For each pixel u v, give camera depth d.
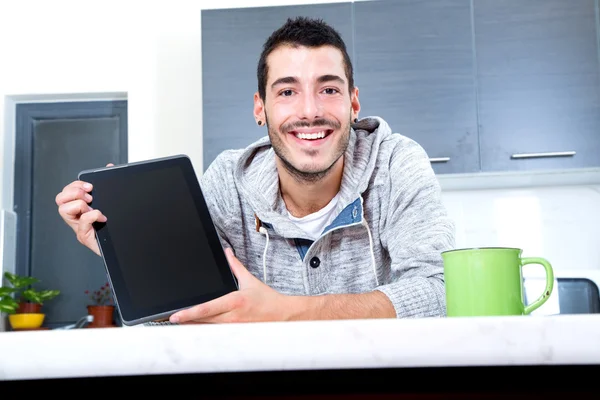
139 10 2.99
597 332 0.43
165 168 1.00
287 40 1.24
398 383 0.47
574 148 2.56
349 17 2.66
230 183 1.41
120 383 0.47
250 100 2.64
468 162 2.58
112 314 2.83
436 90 2.62
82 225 0.96
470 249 0.71
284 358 0.44
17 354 0.44
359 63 2.64
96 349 0.44
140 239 0.95
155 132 2.89
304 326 0.44
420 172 1.31
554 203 2.79
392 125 2.61
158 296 0.92
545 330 0.43
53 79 2.99
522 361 0.43
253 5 2.91
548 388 0.46
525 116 2.58
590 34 2.60
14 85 3.00
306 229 1.40
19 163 3.08
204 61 2.66
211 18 2.68
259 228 1.35
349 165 1.33
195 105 2.91
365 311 0.95
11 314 2.75
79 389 0.47
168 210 0.97
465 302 0.71
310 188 1.33
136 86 2.92
